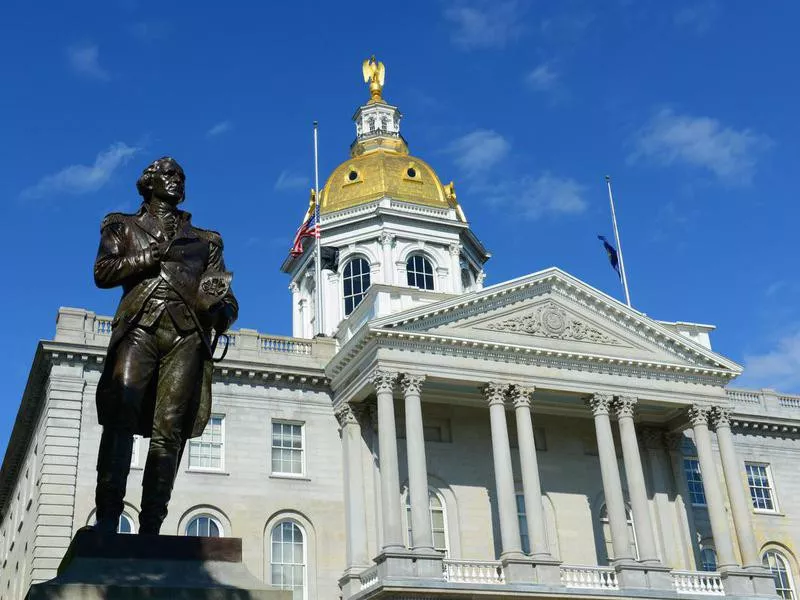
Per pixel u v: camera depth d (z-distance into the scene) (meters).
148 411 9.65
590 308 53.66
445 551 51.38
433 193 71.25
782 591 59.97
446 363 49.62
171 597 8.02
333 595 49.59
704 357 54.56
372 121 78.88
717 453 61.25
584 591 46.78
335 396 53.34
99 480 9.21
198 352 9.75
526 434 49.75
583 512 54.66
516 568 46.44
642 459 57.31
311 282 69.81
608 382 52.50
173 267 9.78
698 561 55.69
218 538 8.80
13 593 52.41
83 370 48.81
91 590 7.87
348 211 69.31
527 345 51.09
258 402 52.22
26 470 54.03
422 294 51.56
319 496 51.31
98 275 9.71
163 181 10.23
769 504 62.03
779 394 65.19
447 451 53.47
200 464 50.06
